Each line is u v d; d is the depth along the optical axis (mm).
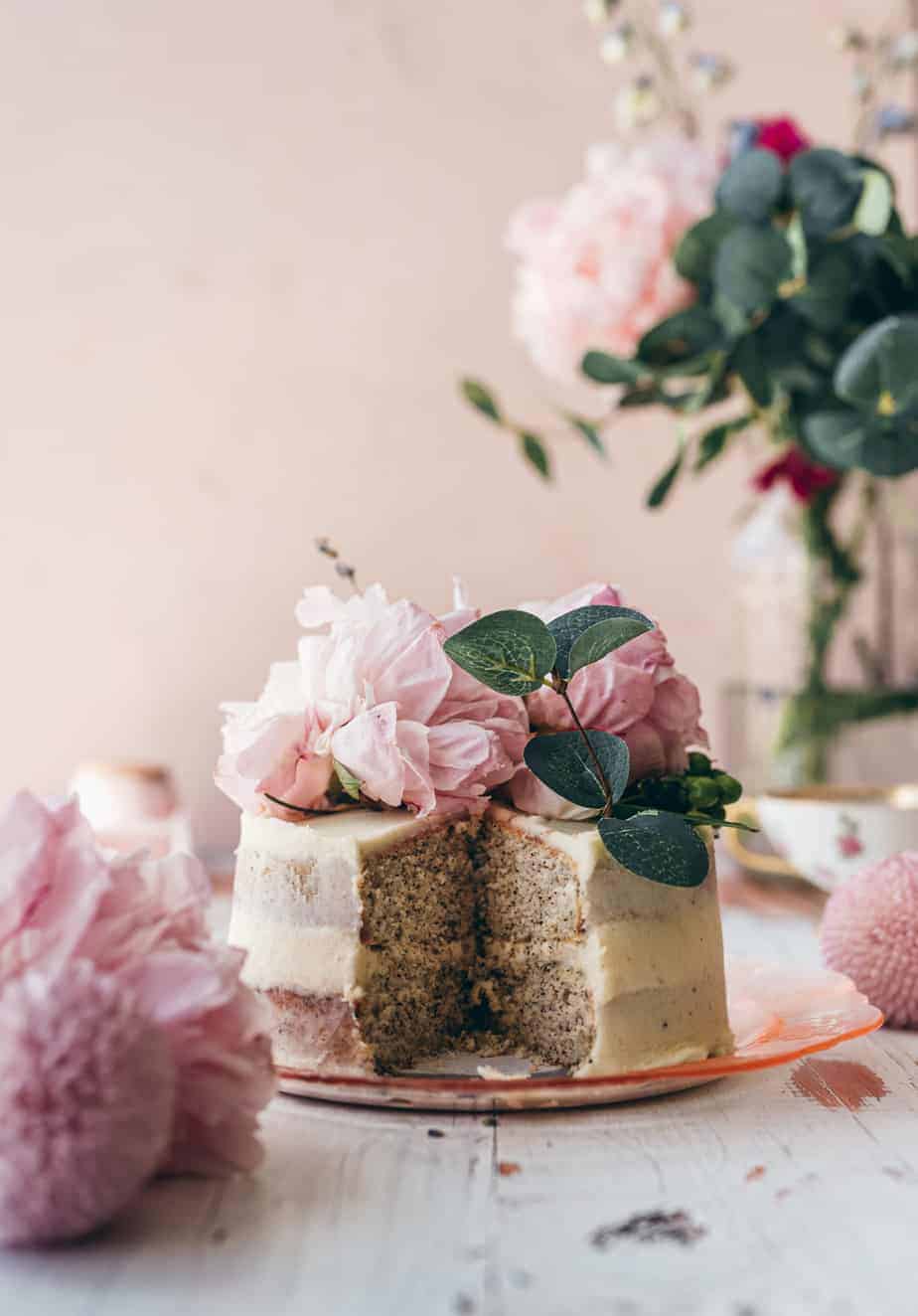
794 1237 519
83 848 552
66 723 1451
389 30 1475
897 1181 562
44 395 1457
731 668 1227
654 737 687
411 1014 672
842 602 1154
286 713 676
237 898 689
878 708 1139
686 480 1476
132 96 1467
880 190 968
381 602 698
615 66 1477
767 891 1146
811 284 976
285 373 1472
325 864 655
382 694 680
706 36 1494
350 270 1475
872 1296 482
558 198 1479
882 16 1491
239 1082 543
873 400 966
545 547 1480
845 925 772
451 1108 620
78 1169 484
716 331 1010
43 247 1460
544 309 1078
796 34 1494
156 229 1467
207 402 1467
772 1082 670
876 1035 756
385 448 1477
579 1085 608
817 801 977
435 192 1479
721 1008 673
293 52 1474
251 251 1474
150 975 536
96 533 1457
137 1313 467
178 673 1460
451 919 682
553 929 667
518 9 1476
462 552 1479
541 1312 471
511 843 680
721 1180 562
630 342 1058
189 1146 544
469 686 686
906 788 999
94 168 1465
